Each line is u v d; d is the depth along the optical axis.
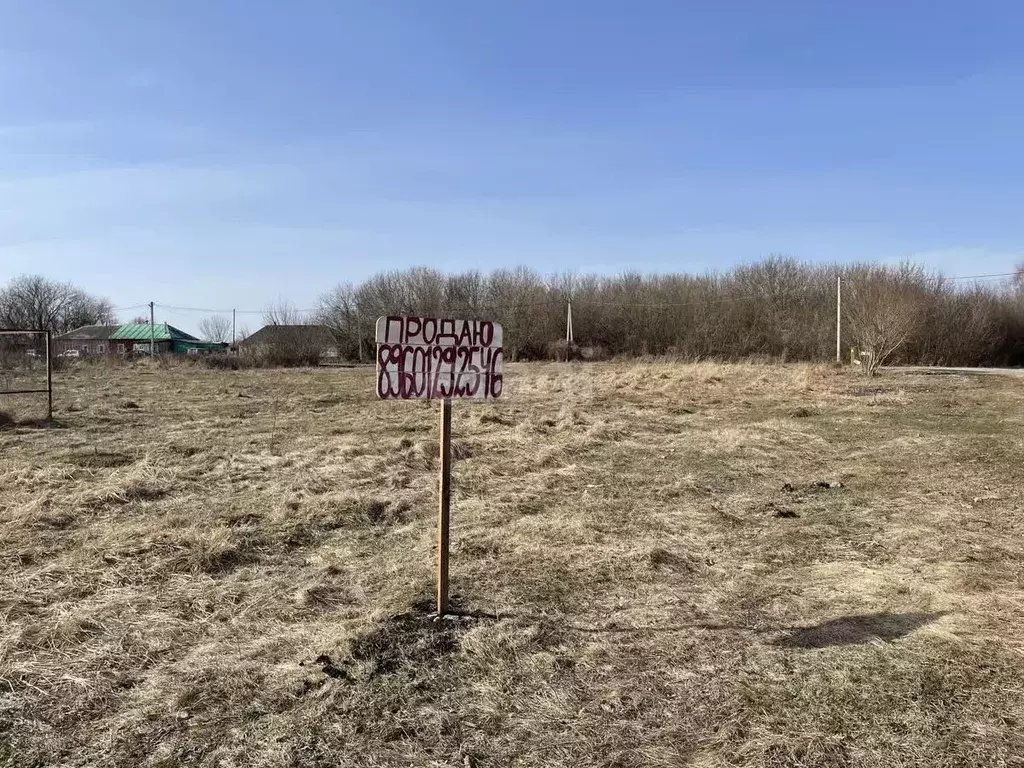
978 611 4.14
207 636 3.84
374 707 3.10
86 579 4.58
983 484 7.75
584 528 5.97
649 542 5.64
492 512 6.42
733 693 3.22
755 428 12.05
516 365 39.22
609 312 49.69
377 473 8.05
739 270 48.22
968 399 17.14
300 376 28.67
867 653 3.61
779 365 30.97
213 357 39.59
